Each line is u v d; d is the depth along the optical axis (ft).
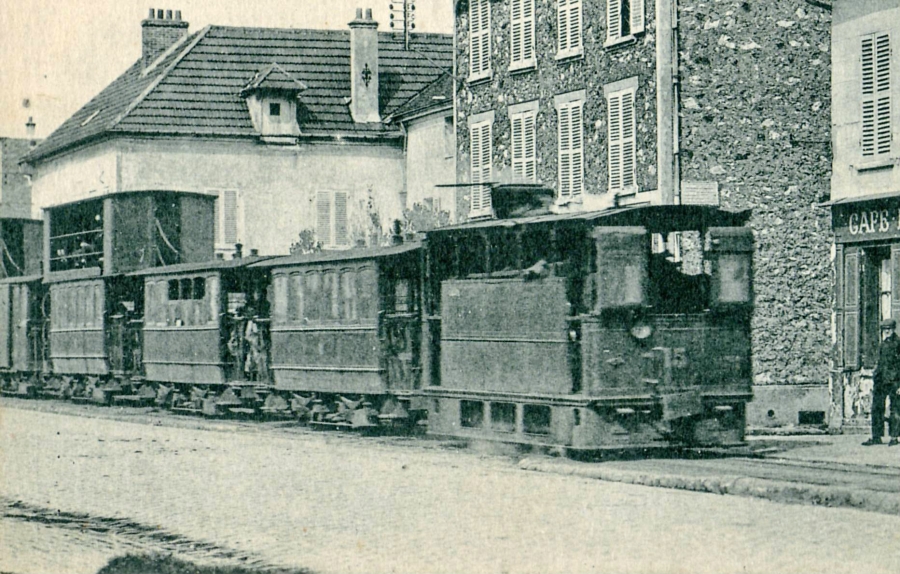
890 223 75.20
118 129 139.33
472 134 109.40
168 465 63.10
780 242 86.02
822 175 86.99
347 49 152.97
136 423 93.56
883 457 60.18
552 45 99.04
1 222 141.08
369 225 145.38
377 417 80.48
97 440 77.77
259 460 64.75
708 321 63.00
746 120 86.17
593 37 94.17
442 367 72.79
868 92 78.69
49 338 127.75
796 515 43.34
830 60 87.45
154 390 108.78
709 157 85.81
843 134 81.15
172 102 143.02
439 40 155.12
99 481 57.47
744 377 63.67
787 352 85.35
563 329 62.80
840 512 43.98
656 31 86.28
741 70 86.28
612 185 91.97
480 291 69.41
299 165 144.66
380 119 146.82
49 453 69.56
